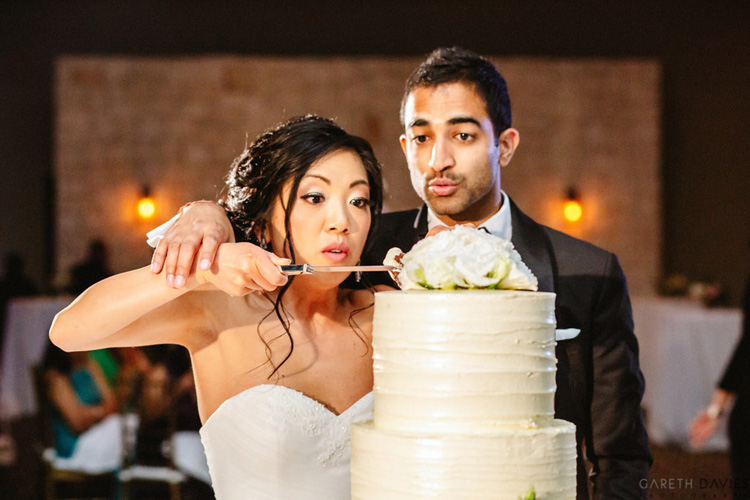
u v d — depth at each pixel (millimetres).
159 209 10078
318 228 1912
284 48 10508
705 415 3938
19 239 10547
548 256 2207
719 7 10398
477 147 2150
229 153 10102
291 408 1957
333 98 10125
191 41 10516
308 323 2088
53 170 10594
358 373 2100
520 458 1438
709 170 10461
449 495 1433
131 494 4695
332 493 1980
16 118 10578
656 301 7629
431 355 1467
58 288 8609
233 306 2031
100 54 10539
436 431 1461
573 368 2139
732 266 10461
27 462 6867
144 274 1717
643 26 10430
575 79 10086
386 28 10477
